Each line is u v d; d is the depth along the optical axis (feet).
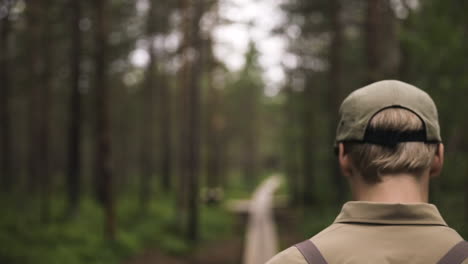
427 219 2.93
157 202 83.20
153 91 102.94
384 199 3.00
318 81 91.97
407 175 3.02
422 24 22.91
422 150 2.99
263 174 270.26
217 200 101.14
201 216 78.69
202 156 126.11
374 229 2.93
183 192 66.23
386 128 3.01
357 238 2.92
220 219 84.33
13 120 92.84
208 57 72.64
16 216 45.78
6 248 36.01
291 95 106.42
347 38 77.36
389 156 2.99
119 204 71.10
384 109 3.06
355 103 3.15
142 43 87.66
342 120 3.21
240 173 230.68
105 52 50.55
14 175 83.30
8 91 67.26
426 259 2.78
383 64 37.76
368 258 2.82
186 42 66.03
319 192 89.35
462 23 21.97
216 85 120.98
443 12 22.18
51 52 63.26
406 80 23.06
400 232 2.89
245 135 199.21
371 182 3.06
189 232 62.03
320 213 70.18
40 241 41.42
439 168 3.17
